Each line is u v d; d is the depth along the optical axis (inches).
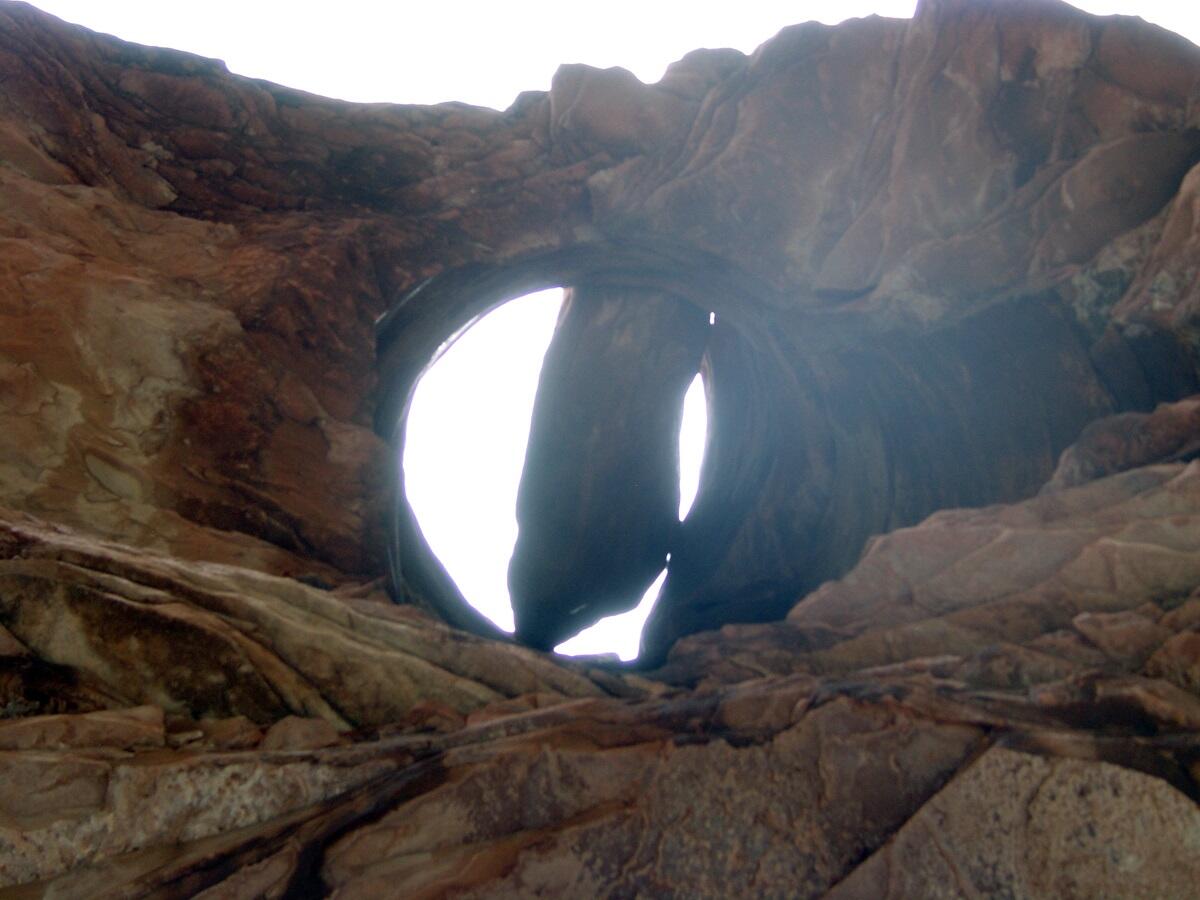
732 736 187.5
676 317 560.4
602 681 252.8
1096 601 244.5
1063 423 387.9
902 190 427.8
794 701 193.0
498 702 226.1
